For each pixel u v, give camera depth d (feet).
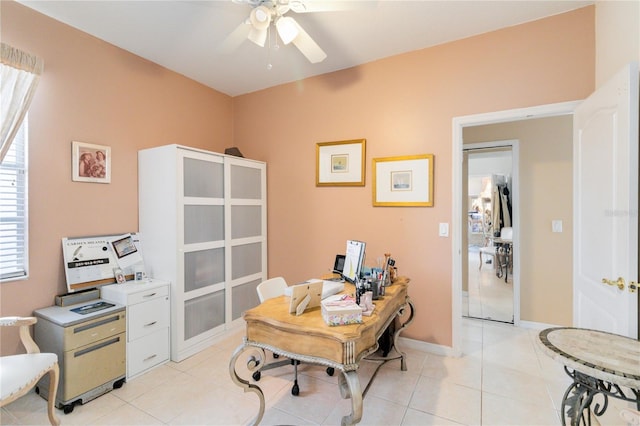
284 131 11.50
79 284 7.82
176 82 10.46
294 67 10.19
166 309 8.50
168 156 8.70
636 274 4.96
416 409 6.44
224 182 10.07
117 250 8.68
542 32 7.68
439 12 7.38
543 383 7.38
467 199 12.57
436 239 8.94
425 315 9.09
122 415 6.31
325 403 6.69
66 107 7.78
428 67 9.00
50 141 7.50
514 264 10.98
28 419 6.17
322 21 7.71
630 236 4.99
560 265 10.36
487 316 11.76
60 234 7.70
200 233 9.31
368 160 9.92
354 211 10.18
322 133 10.71
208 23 7.81
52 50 7.50
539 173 10.59
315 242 10.93
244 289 10.94
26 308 7.12
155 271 8.97
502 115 8.10
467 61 8.50
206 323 9.52
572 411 4.47
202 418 6.22
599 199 6.01
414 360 8.55
